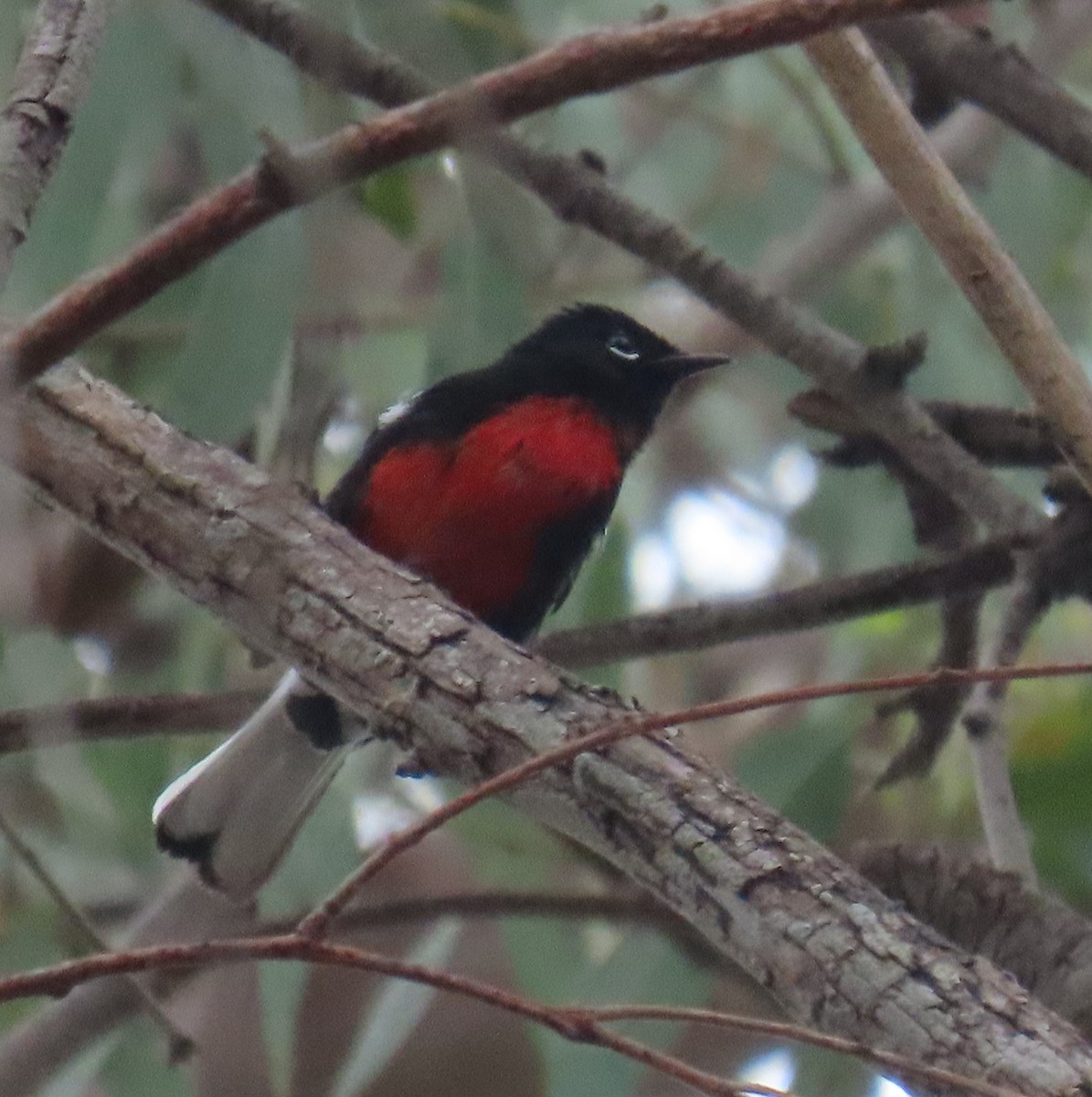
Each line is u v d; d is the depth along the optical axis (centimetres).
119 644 1120
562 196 984
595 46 545
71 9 632
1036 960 823
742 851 553
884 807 1209
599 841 582
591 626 964
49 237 995
